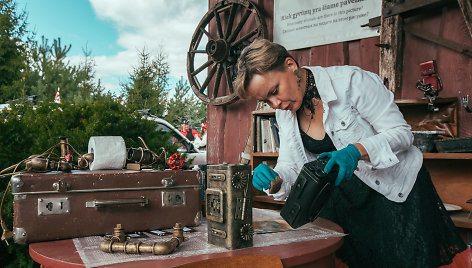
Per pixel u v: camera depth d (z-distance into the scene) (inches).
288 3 142.9
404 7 102.2
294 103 51.2
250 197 38.3
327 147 56.6
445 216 55.9
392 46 104.8
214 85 163.5
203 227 49.6
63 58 593.0
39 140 77.7
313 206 40.6
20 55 472.7
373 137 48.9
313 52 136.4
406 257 50.8
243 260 31.1
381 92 52.7
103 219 44.2
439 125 98.7
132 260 32.7
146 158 52.9
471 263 69.0
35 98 168.6
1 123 75.2
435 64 100.5
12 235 43.9
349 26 125.0
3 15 459.5
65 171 47.0
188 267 28.5
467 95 95.6
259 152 124.5
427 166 102.7
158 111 509.7
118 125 88.0
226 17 171.2
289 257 34.0
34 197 40.9
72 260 33.0
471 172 94.7
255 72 46.9
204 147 297.6
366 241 56.1
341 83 52.6
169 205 48.2
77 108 88.6
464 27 97.0
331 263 42.8
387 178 53.2
